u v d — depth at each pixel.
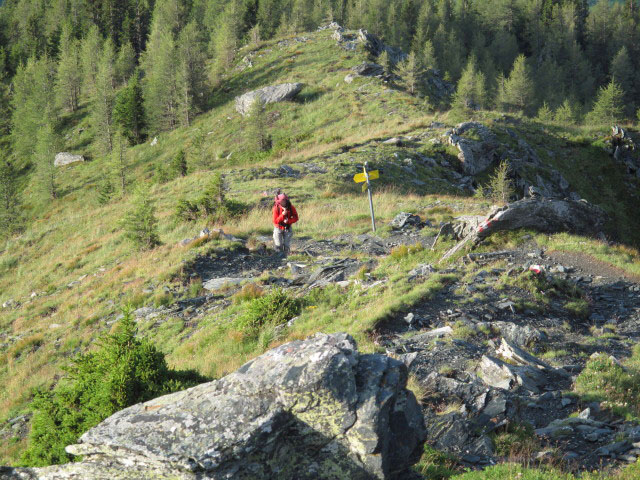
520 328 11.09
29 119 86.50
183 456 4.14
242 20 114.50
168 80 74.62
